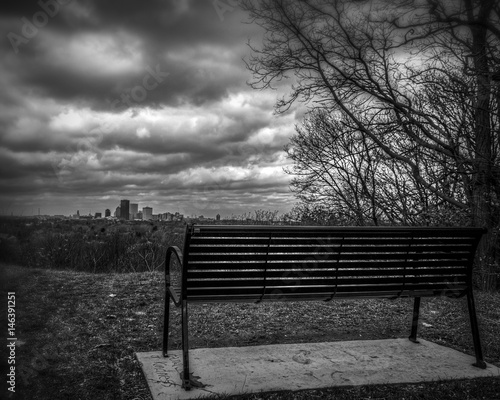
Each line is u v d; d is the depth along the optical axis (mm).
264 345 3939
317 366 3471
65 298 5406
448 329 4738
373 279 3568
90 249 8781
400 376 3314
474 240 3691
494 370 3480
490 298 6621
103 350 3727
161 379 3117
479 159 7754
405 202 9258
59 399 2771
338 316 5223
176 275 7609
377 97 8602
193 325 4711
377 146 9523
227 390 2988
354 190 10188
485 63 7406
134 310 5164
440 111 8359
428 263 3666
